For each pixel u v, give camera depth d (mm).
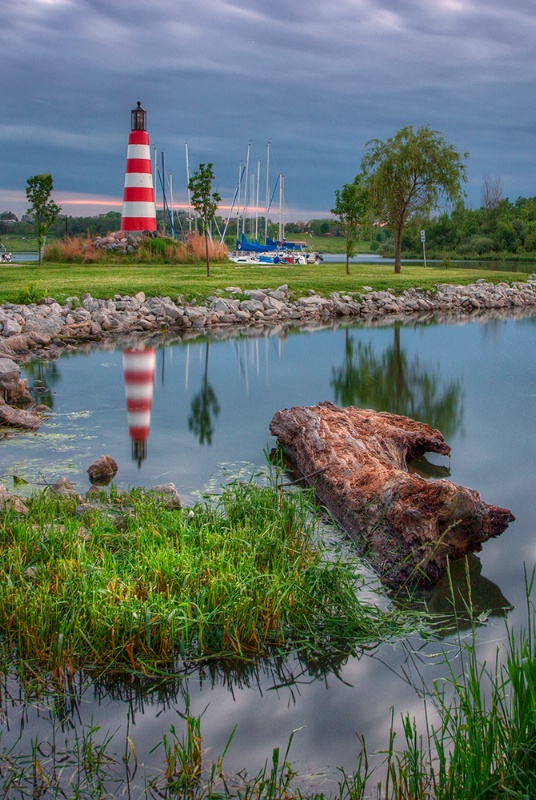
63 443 11039
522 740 4027
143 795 4098
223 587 5770
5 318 21859
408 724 4211
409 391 15492
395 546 6895
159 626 5398
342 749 4535
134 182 50750
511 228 84062
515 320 29703
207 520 7441
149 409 13523
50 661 5188
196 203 35219
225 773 4301
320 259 66125
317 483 8906
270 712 4902
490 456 10594
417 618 6086
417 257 86375
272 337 24016
